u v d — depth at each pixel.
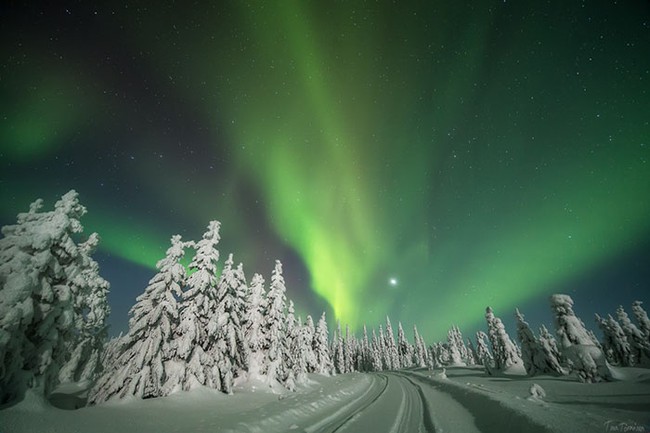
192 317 22.72
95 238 28.95
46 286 14.07
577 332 27.16
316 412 15.36
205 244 25.91
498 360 47.69
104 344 34.84
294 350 41.94
